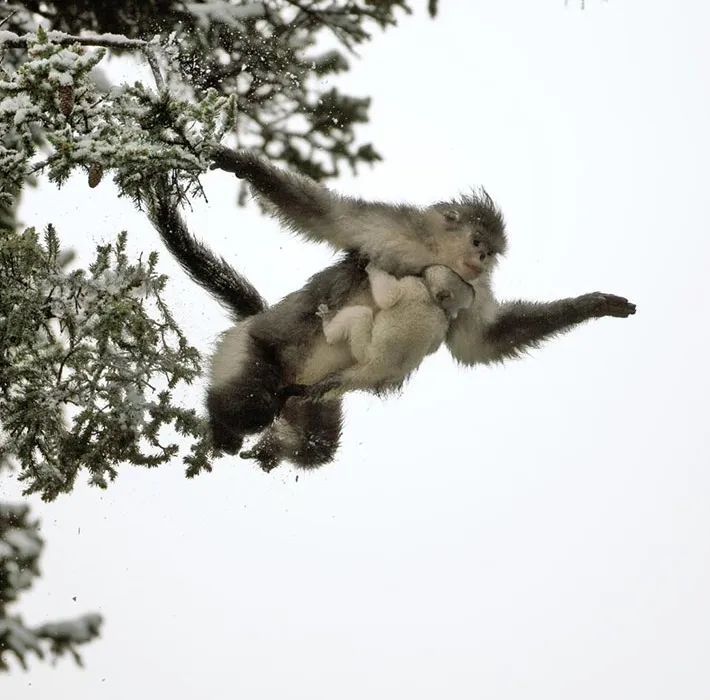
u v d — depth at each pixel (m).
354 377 15.88
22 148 14.02
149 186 15.10
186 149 14.53
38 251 15.16
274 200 16.92
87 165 14.25
